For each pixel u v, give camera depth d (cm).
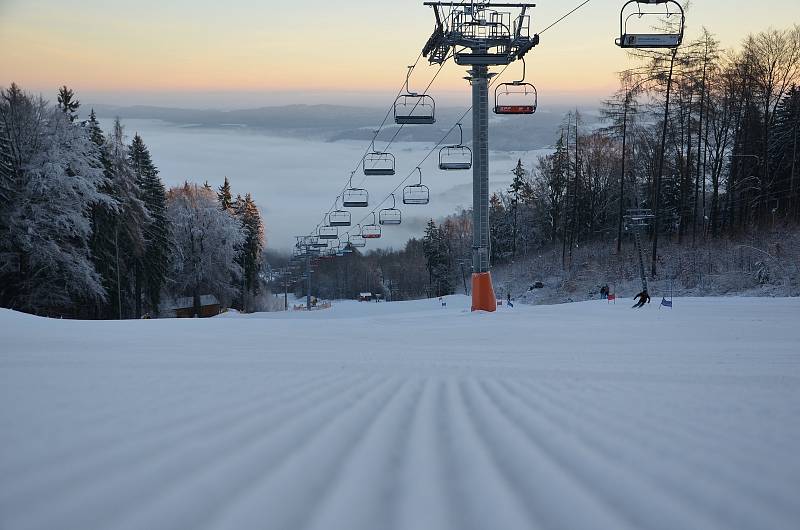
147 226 6022
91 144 4597
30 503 224
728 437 324
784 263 4259
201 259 7156
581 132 6881
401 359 859
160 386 506
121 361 735
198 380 553
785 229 4966
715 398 462
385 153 3625
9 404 407
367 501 232
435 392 520
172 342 1164
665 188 6381
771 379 587
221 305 7825
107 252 5006
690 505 221
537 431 355
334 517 215
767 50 4994
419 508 224
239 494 239
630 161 6212
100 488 242
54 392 458
